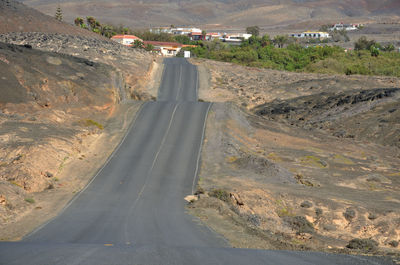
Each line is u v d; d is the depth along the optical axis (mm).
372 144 62594
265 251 16078
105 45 117188
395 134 63719
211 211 30531
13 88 56812
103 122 60156
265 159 46781
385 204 36125
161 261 12883
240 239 21422
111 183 39031
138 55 114375
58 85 63094
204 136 56219
